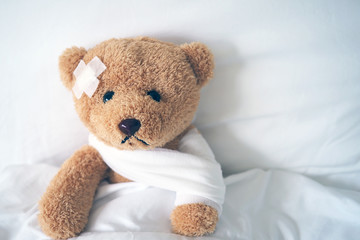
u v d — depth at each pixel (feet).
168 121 1.24
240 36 1.43
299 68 1.45
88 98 1.25
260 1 1.39
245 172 1.58
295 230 1.38
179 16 1.41
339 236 1.33
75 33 1.42
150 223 1.28
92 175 1.41
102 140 1.30
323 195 1.45
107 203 1.37
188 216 1.23
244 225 1.33
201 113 1.55
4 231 1.32
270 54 1.44
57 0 1.38
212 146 1.60
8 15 1.40
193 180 1.29
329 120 1.50
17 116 1.55
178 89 1.26
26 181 1.48
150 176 1.33
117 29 1.42
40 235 1.27
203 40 1.44
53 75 1.48
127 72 1.23
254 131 1.55
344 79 1.45
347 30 1.41
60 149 1.62
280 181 1.56
